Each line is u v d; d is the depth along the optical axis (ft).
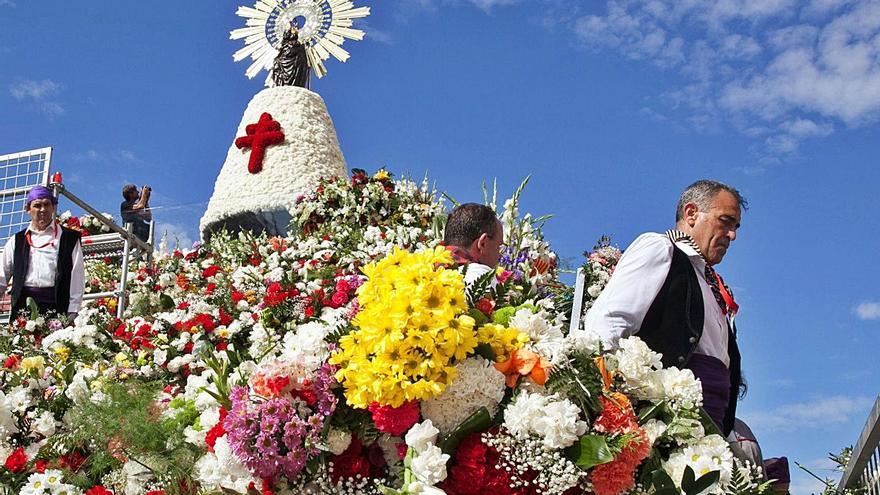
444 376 10.16
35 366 14.38
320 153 54.39
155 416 11.66
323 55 60.95
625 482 10.25
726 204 13.61
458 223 14.46
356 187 34.09
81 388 13.50
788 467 14.20
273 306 19.65
